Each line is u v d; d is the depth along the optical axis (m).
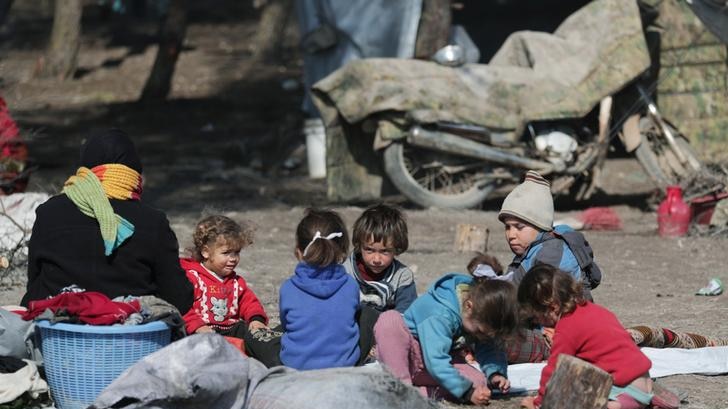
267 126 73.25
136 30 118.31
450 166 42.94
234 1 137.62
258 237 37.72
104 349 16.14
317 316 17.19
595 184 44.22
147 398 14.85
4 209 28.20
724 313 25.08
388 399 15.10
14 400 16.36
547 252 19.16
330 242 17.31
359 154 44.47
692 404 17.77
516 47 44.66
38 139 66.38
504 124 42.16
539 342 19.78
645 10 46.25
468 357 18.09
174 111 79.44
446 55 42.72
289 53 108.12
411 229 39.72
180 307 18.05
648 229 40.66
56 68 92.38
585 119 45.47
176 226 39.31
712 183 40.06
